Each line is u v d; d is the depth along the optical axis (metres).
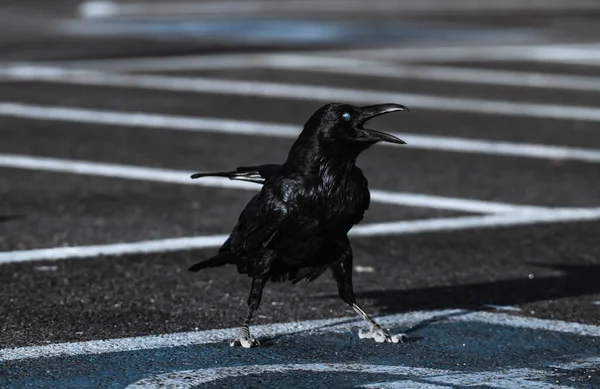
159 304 9.57
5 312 9.17
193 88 22.95
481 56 28.47
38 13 38.97
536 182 15.50
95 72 24.66
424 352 8.30
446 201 14.26
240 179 8.83
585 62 27.83
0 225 12.50
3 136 17.92
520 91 23.52
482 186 15.17
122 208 13.50
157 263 11.08
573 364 8.02
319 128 7.78
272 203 7.91
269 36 31.98
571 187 15.23
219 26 34.72
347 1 46.19
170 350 8.20
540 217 13.51
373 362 8.00
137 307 9.45
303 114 20.45
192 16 38.47
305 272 8.46
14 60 26.14
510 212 13.74
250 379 7.51
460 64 27.06
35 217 12.93
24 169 15.62
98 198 14.01
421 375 7.68
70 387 7.26
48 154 16.66
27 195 14.08
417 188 14.98
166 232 12.39
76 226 12.56
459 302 9.88
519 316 9.42
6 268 10.72
